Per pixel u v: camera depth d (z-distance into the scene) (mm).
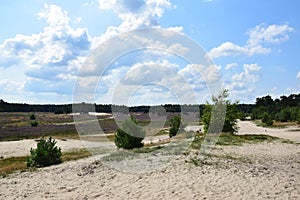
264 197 8672
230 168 12172
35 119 65875
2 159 21172
